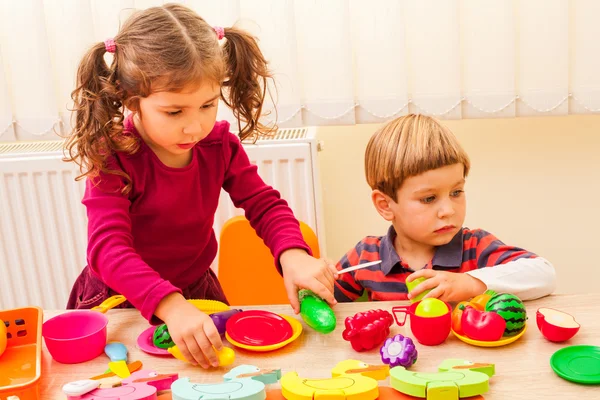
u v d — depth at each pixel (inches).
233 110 46.3
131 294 36.1
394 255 47.1
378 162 46.1
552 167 64.4
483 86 57.6
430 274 38.4
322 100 59.0
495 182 65.4
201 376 32.8
